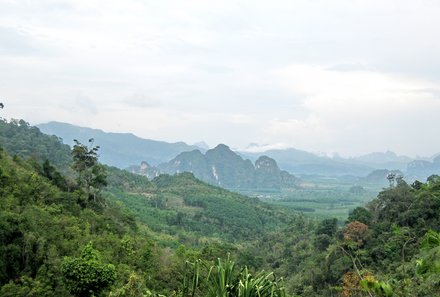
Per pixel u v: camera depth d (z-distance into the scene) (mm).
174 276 30406
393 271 35531
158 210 102625
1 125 95000
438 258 5809
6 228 25297
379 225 49188
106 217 46375
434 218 44625
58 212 35969
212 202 124125
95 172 53781
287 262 66938
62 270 22688
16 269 24547
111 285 22672
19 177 38906
